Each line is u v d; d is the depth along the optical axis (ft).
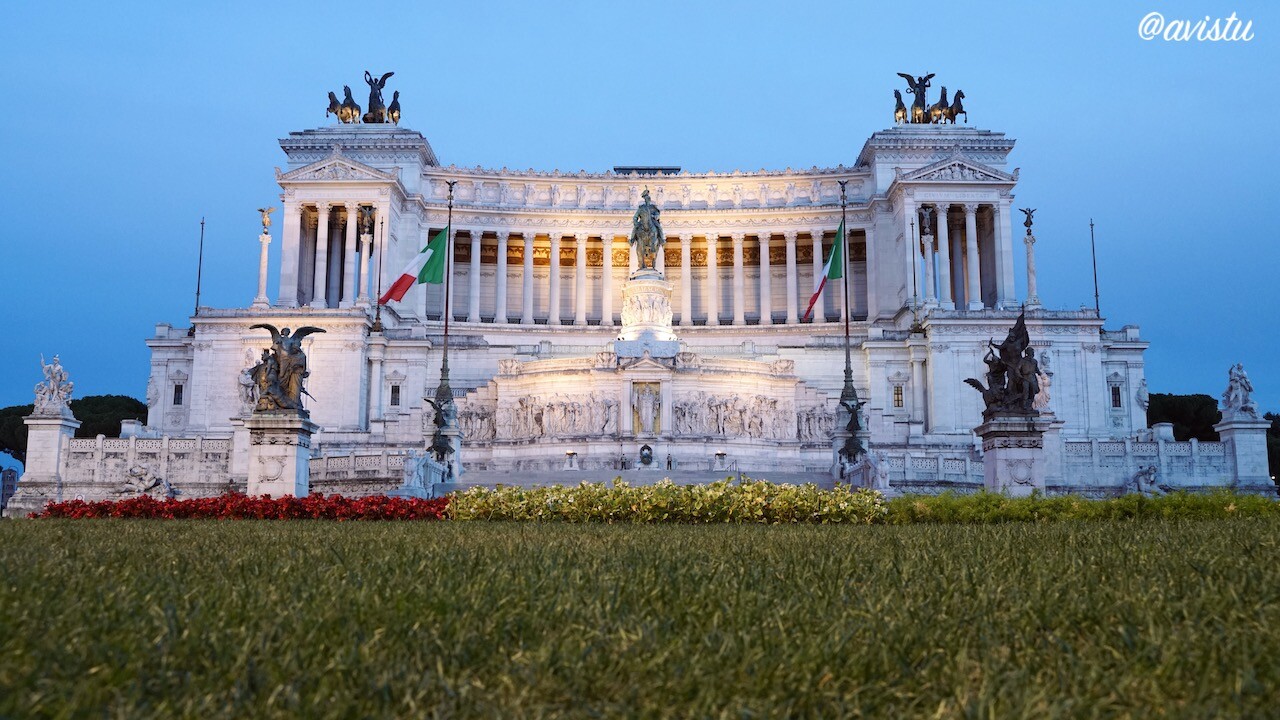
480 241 397.19
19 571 37.47
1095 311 314.55
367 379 312.71
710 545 56.59
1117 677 23.03
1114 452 222.28
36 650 23.90
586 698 22.49
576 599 32.17
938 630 28.14
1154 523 77.56
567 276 429.79
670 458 257.55
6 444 382.01
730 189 404.36
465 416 274.36
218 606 30.45
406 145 392.88
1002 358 137.08
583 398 264.31
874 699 22.30
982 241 398.21
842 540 61.05
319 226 367.25
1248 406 222.28
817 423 275.18
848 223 395.14
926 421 311.06
